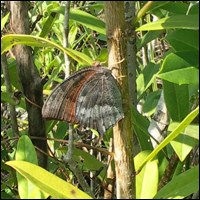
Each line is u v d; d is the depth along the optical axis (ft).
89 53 2.88
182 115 1.82
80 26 3.43
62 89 1.57
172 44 1.61
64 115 1.59
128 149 1.52
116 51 1.47
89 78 1.53
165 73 1.57
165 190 1.52
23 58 1.97
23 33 1.90
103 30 1.87
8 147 2.43
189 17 1.54
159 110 2.02
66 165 1.95
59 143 2.30
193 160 2.42
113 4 1.44
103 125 1.53
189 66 1.58
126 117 1.51
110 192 1.96
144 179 1.68
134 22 1.47
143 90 2.17
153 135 2.03
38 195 1.58
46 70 2.84
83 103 1.56
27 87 1.99
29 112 2.02
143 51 2.76
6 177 2.29
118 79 1.49
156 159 1.79
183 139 1.73
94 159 2.09
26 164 1.48
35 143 2.03
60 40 2.74
